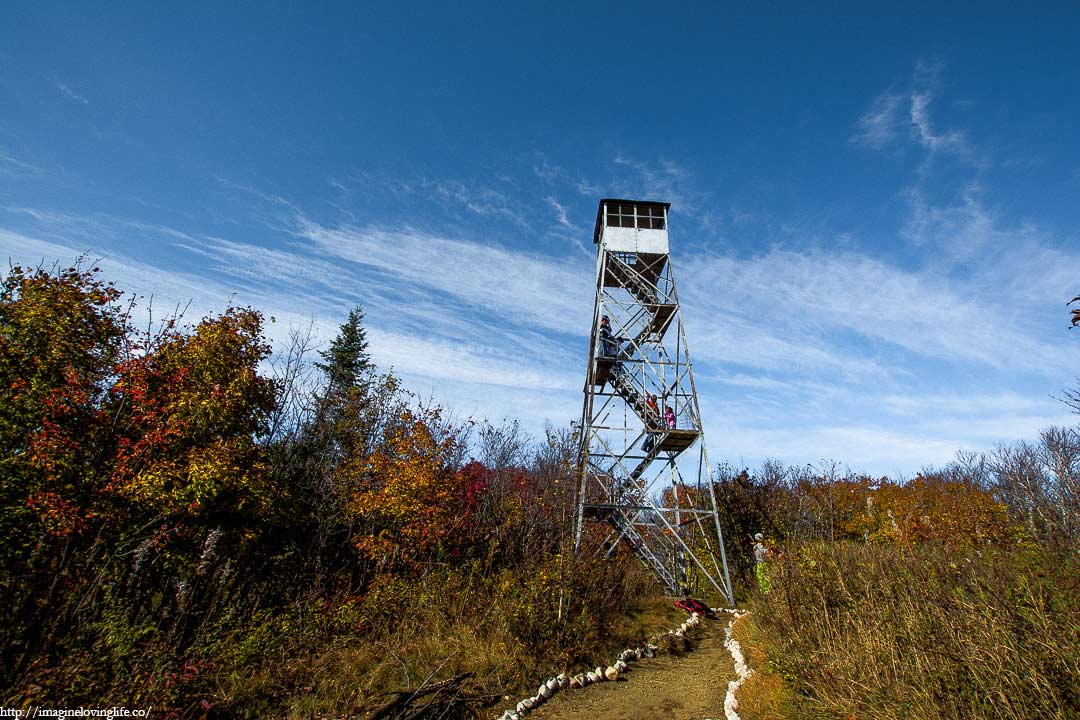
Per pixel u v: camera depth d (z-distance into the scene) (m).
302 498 20.14
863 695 7.22
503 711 10.16
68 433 13.14
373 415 25.03
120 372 15.32
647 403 23.47
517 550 21.38
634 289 26.27
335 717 9.10
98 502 12.77
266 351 20.03
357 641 12.84
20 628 8.21
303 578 16.50
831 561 10.88
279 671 10.38
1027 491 19.91
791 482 36.69
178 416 15.80
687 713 9.97
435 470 22.08
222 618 11.37
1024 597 6.63
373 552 18.83
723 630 18.03
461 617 14.27
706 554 27.00
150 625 9.87
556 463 29.20
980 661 6.13
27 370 13.91
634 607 18.58
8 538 11.07
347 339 41.50
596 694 11.27
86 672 7.83
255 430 18.91
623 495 23.83
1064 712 5.31
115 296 16.78
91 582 10.00
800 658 9.19
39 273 15.62
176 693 8.31
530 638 13.05
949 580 8.05
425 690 10.19
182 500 14.55
